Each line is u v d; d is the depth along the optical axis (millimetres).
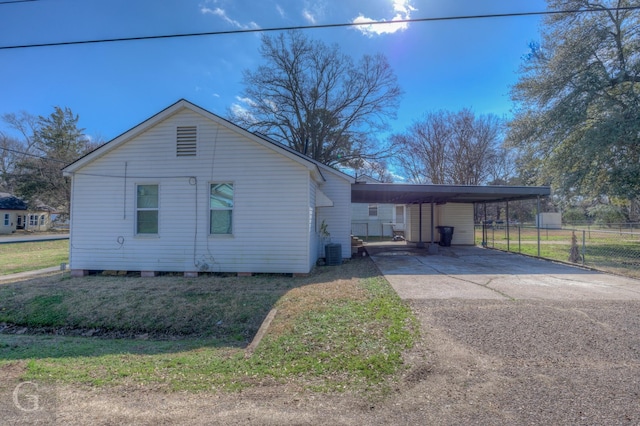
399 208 27031
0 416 2766
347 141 28656
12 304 7277
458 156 34219
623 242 18531
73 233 9625
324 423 2609
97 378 3508
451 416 2674
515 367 3500
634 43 14312
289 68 27797
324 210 12500
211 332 6172
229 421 2650
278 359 3891
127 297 7391
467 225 18234
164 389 3230
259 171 9289
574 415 2652
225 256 9305
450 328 4621
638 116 12906
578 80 14477
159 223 9430
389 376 3383
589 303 5738
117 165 9578
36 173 36125
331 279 8484
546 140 15617
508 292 6645
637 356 3715
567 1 14797
